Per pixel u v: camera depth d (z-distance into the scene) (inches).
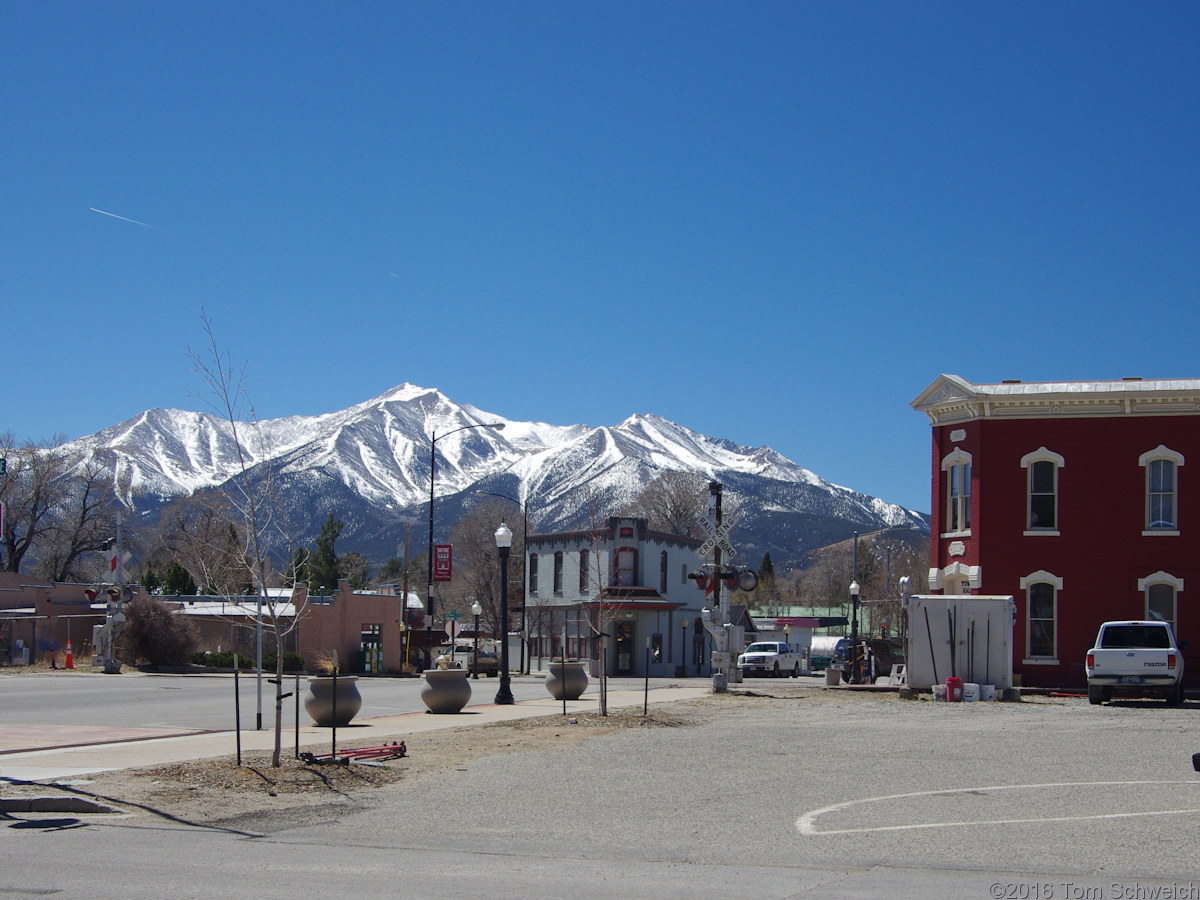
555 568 2842.0
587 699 1207.6
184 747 692.1
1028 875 379.2
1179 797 535.5
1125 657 1122.7
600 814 506.3
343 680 861.2
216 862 398.6
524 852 427.5
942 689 1220.5
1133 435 1422.2
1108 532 1419.8
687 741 775.7
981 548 1461.6
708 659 2999.5
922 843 434.3
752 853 423.2
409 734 800.3
